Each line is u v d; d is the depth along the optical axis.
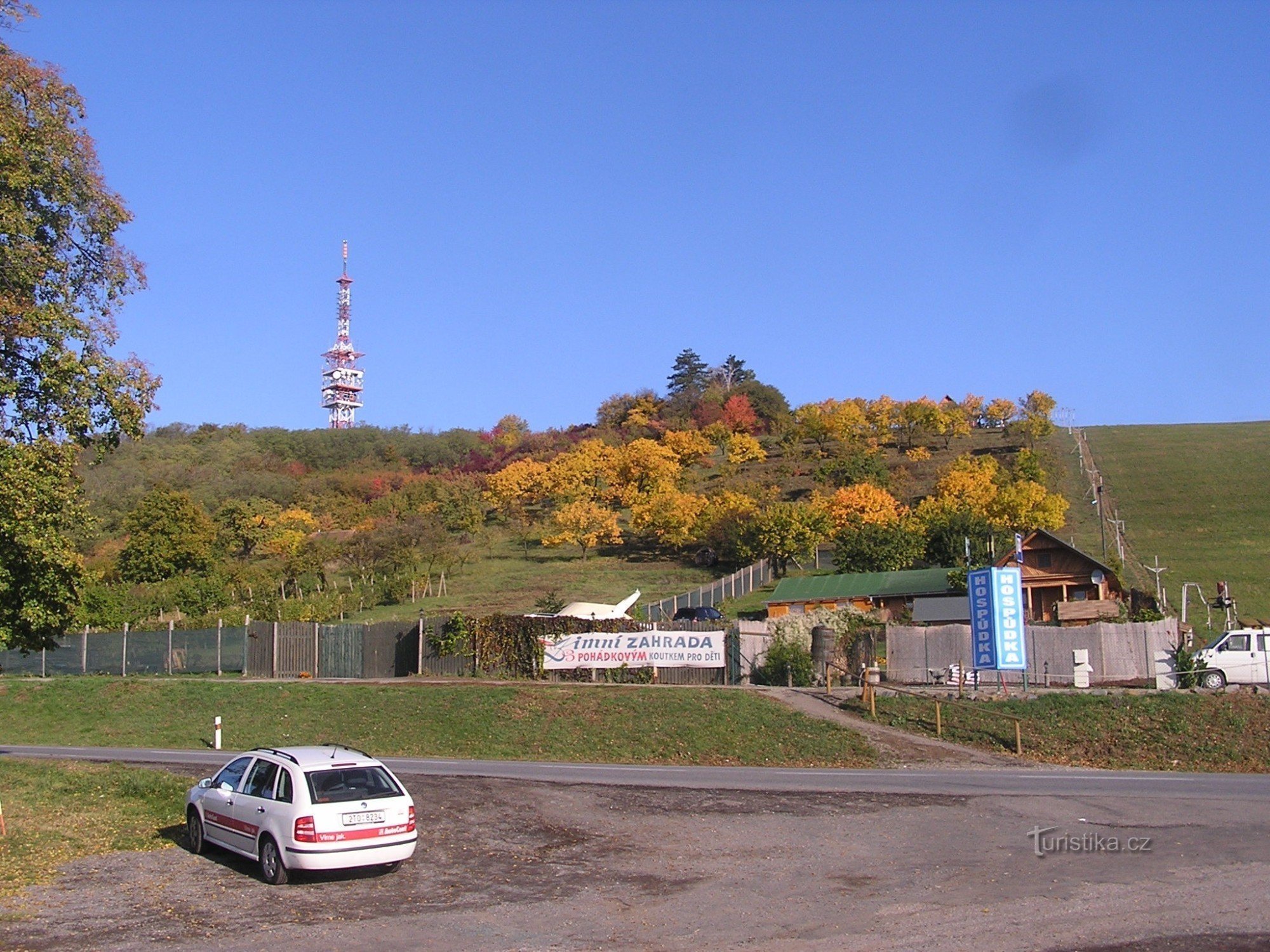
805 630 37.81
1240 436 108.19
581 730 30.72
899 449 114.81
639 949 10.37
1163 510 80.38
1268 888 12.12
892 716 29.78
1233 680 30.80
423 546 78.44
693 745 28.81
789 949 10.29
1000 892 12.26
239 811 14.05
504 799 19.02
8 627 20.70
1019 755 26.12
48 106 20.64
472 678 38.34
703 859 14.45
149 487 106.56
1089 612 43.09
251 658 43.47
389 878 13.57
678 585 70.56
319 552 73.56
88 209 21.47
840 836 15.77
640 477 101.88
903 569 63.12
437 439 155.25
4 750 31.27
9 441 19.19
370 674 41.25
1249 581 58.09
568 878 13.50
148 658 45.78
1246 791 19.66
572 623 38.56
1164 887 12.29
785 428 122.62
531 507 105.12
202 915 11.82
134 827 16.95
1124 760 25.47
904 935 10.63
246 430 154.38
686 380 186.38
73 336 20.75
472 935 10.95
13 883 13.21
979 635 31.00
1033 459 89.19
